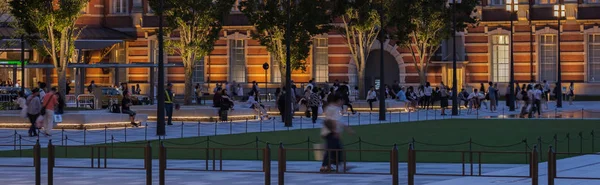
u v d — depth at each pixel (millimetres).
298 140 35906
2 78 80188
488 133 39281
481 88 71625
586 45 78438
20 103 47219
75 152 30797
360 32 66875
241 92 77625
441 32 69250
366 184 21500
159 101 39406
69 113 43500
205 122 49750
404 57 79750
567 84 79188
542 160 26922
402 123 48344
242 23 81312
